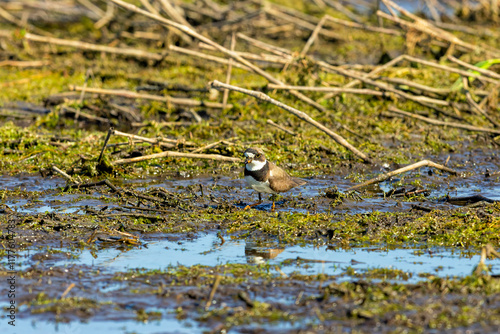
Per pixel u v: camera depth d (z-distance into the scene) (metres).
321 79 20.23
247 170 11.84
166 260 9.66
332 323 7.51
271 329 7.41
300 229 10.88
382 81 20.05
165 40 24.95
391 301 8.00
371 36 30.00
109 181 13.19
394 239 10.51
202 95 21.00
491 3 32.09
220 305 8.05
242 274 9.06
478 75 19.36
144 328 7.55
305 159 15.58
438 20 30.55
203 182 13.94
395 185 13.73
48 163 14.80
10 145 16.05
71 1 32.44
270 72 23.78
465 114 19.28
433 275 8.91
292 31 30.12
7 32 28.20
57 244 10.23
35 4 31.48
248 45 27.86
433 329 7.29
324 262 9.54
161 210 11.72
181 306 8.09
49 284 8.76
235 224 11.18
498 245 10.11
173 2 28.92
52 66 24.83
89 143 16.20
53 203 12.30
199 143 16.12
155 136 16.92
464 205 12.20
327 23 30.66
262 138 16.92
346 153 15.91
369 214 11.54
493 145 17.11
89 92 20.67
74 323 7.70
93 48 22.39
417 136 17.78
